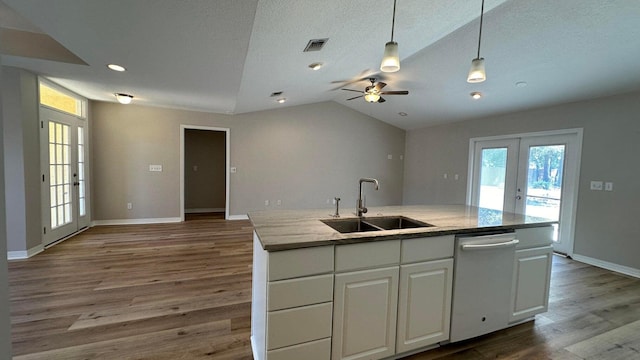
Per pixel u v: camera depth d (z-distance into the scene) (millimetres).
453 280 1991
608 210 3762
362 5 2211
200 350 1942
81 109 4793
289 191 6555
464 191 5961
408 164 7480
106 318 2289
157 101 4918
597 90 3684
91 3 1797
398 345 1851
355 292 1695
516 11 2578
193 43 2416
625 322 2426
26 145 3543
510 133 5043
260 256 1711
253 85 4078
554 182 4434
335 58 3309
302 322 1570
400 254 1813
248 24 2088
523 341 2143
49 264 3377
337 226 2225
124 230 4988
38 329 2119
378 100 4508
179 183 5750
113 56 2736
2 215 925
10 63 3199
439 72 4074
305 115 6594
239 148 6125
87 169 4984
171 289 2826
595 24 2568
